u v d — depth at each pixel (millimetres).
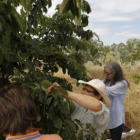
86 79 2602
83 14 2572
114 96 2842
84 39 2857
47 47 2625
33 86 1547
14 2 1360
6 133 1036
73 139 1599
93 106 1529
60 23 2748
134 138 4555
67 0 1428
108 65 2832
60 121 1404
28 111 1022
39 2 1792
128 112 5609
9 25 1258
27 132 1025
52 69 2764
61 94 1520
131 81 9125
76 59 2732
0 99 1025
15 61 1847
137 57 5895
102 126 1775
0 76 1829
